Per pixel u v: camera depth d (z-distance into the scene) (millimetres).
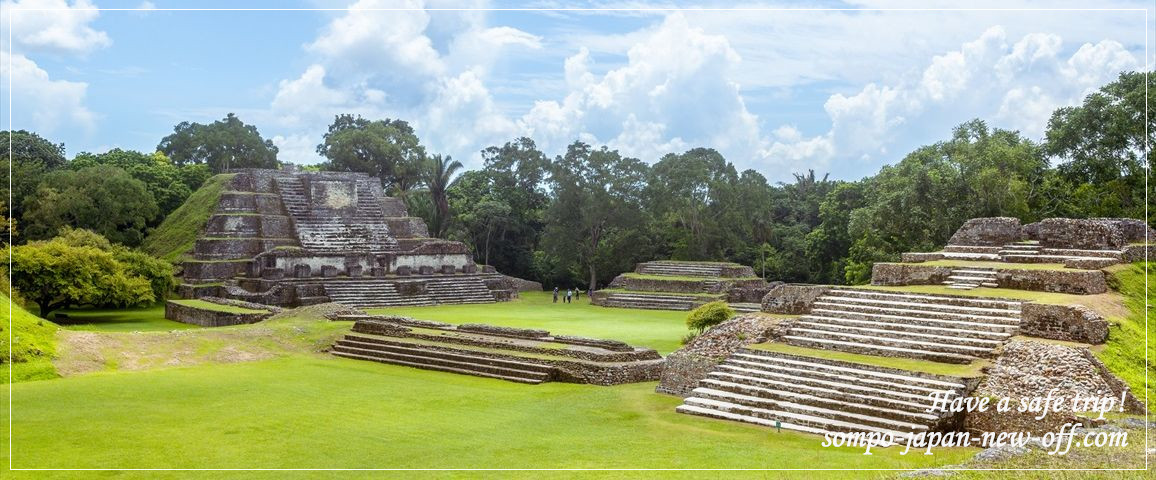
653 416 20797
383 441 18219
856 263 52969
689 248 75312
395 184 87625
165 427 19250
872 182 58719
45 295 44438
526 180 85812
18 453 16766
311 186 65188
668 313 53469
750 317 25547
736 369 22281
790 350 22672
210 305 46656
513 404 22516
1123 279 25438
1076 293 24656
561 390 24609
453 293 61219
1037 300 23375
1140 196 43281
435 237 76812
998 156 44031
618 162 75125
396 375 27328
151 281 51281
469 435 18844
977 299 23719
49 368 25688
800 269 74188
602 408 21891
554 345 28516
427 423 20109
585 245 77562
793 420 19406
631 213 74812
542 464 16281
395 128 90812
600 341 28359
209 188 70188
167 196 72500
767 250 76625
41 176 65375
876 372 20422
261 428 19328
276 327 34250
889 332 22719
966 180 44125
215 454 16969
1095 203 42281
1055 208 44281
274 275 57156
